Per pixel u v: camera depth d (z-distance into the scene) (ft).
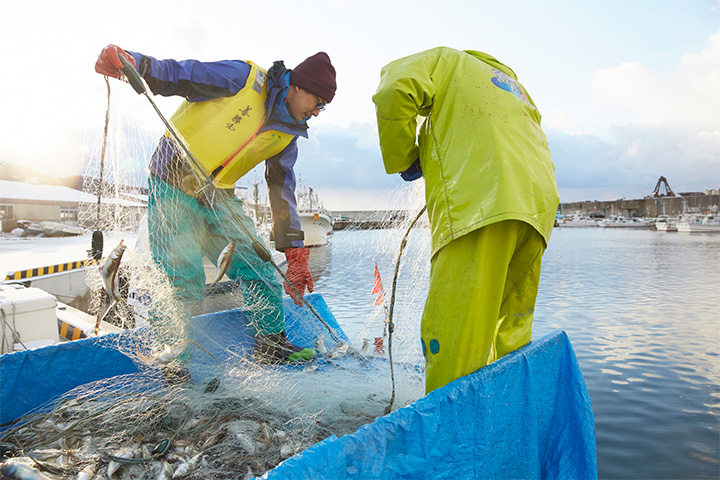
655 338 29.58
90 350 8.09
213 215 9.25
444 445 5.04
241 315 9.97
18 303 14.26
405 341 9.16
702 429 16.60
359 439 4.12
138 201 8.34
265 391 7.61
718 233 230.68
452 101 6.59
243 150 9.21
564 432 7.16
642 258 91.71
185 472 5.54
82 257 47.03
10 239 79.46
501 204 5.75
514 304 6.95
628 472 13.79
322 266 54.24
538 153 6.45
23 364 7.33
